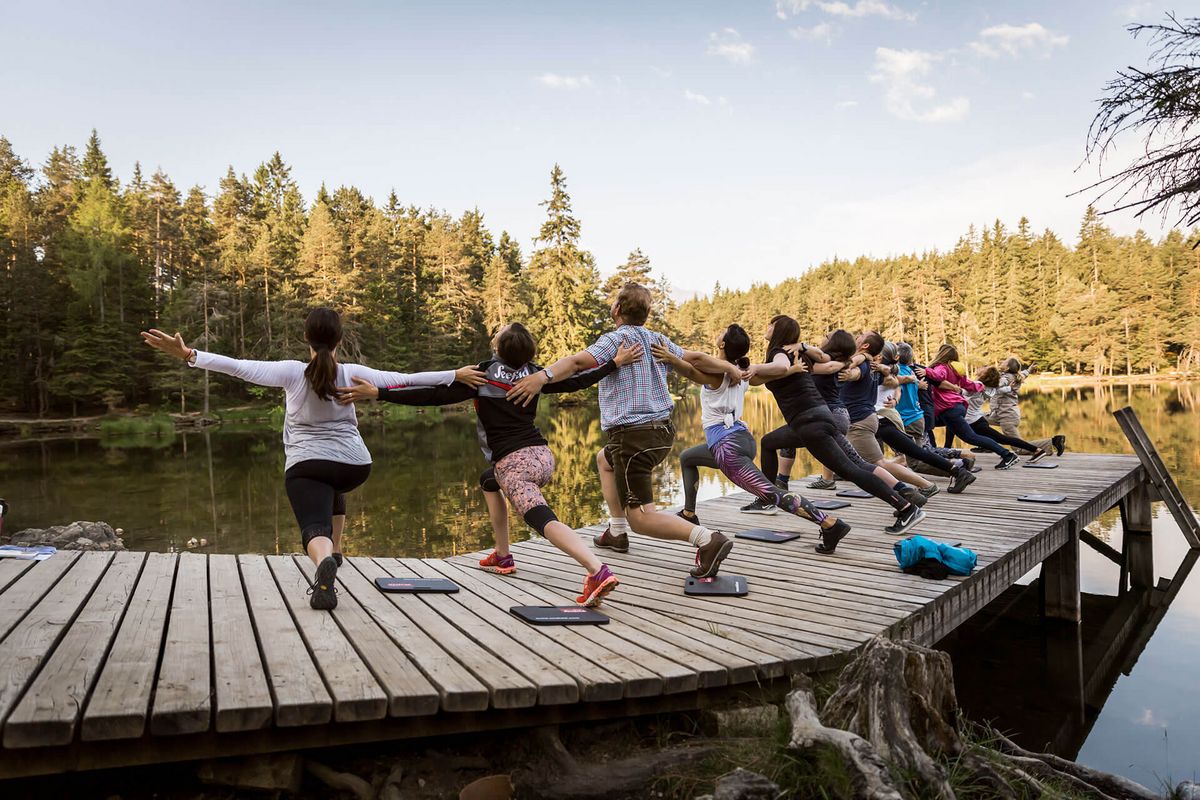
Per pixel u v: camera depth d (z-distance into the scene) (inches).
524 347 155.1
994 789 100.1
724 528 256.7
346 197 3139.8
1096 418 1130.0
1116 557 345.1
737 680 121.8
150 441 1277.1
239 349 2080.5
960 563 184.7
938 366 386.3
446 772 108.3
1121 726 187.2
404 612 148.5
